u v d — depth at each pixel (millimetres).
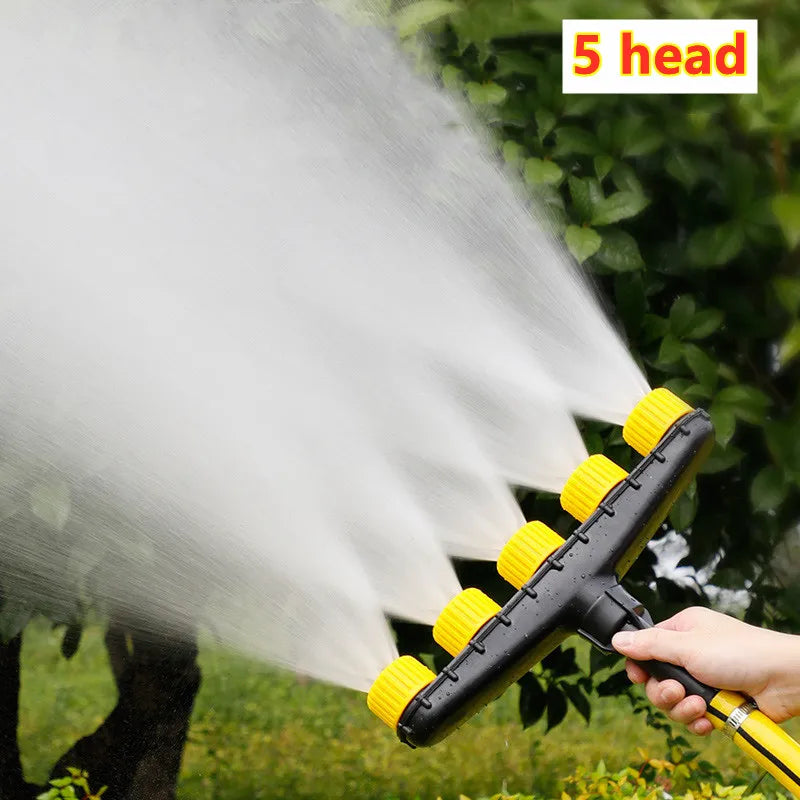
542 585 2072
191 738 7273
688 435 2188
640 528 2115
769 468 3869
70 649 4422
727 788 3705
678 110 3777
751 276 4039
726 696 2088
